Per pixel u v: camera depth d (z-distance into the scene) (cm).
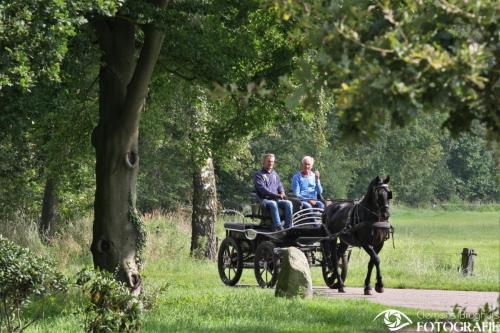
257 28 3781
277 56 3616
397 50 1121
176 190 9662
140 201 9719
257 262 3912
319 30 1209
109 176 3259
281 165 12475
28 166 5684
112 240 3253
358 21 1212
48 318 2542
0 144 4719
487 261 6012
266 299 3059
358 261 5209
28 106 2811
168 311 2734
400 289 3956
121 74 3272
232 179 12281
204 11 3244
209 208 5522
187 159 5331
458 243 8269
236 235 4100
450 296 3612
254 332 2352
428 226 12138
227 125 4031
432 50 1113
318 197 4034
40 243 4834
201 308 2809
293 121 3975
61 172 4450
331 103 5053
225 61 3434
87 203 6175
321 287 4072
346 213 3722
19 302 2098
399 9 1251
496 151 1350
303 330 2405
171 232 5847
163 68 3709
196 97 4281
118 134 3259
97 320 1905
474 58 1111
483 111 1241
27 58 2405
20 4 2375
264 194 3944
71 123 4175
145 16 3012
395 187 17000
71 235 5234
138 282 3281
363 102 1145
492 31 1203
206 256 5512
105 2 2538
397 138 16575
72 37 3142
